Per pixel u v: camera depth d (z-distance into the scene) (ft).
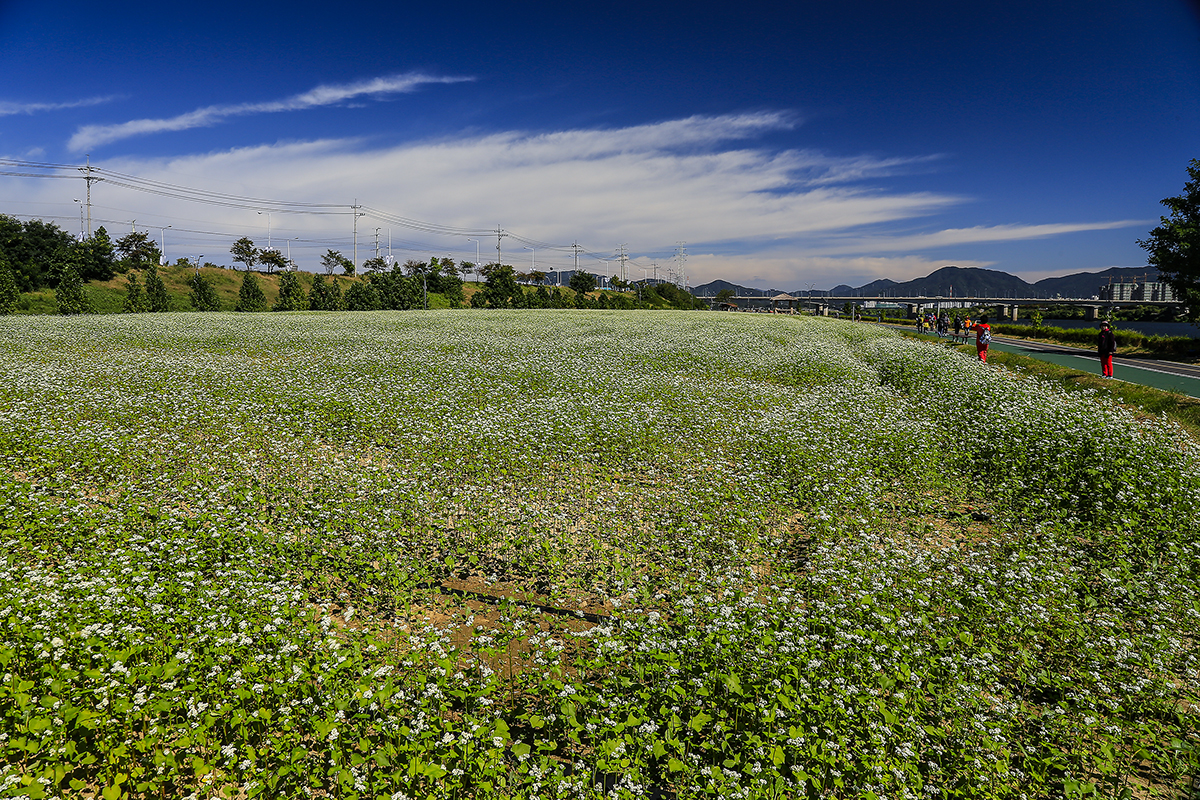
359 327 131.95
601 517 32.60
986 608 23.17
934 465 40.70
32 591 21.11
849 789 15.90
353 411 51.49
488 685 17.52
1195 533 29.60
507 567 27.71
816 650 20.06
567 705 16.92
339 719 15.92
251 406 51.57
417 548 28.71
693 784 15.02
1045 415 49.21
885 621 21.25
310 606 21.76
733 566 27.37
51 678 16.62
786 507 34.47
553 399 57.72
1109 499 33.81
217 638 18.74
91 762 14.56
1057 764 16.25
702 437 47.03
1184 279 106.11
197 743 15.79
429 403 55.36
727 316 205.98
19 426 42.60
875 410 55.06
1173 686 19.38
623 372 74.28
